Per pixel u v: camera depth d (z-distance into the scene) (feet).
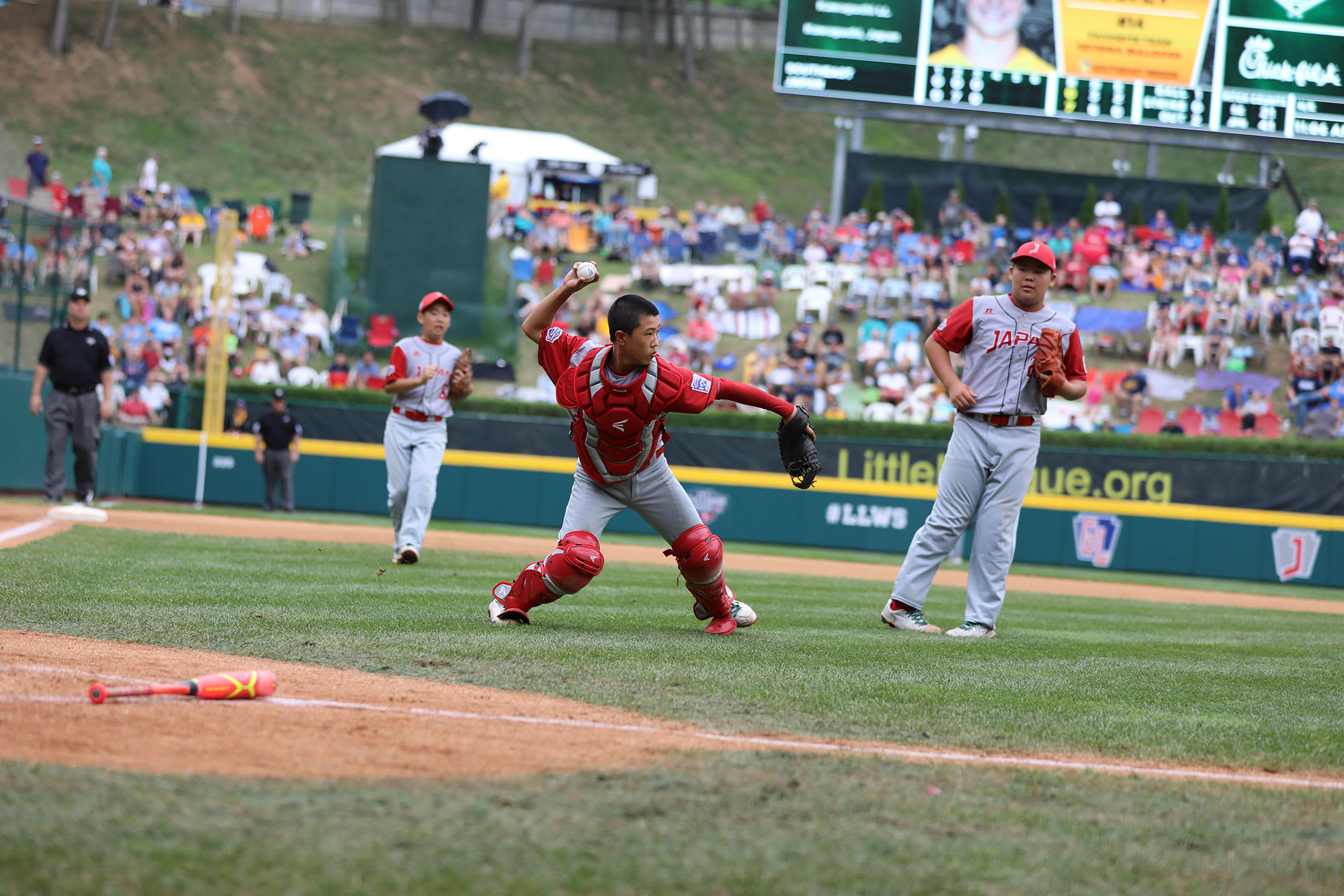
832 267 176.96
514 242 191.01
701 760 18.95
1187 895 13.84
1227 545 110.83
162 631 30.73
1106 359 164.04
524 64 322.34
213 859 13.16
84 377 81.35
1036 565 113.80
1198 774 20.21
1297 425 151.33
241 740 18.86
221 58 297.33
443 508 120.47
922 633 40.63
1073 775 19.35
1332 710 27.43
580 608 42.96
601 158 209.77
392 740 19.51
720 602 37.60
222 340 126.31
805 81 163.02
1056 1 161.27
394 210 168.86
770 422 132.67
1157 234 187.93
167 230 181.27
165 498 119.55
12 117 255.70
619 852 14.08
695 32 361.92
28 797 14.93
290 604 38.11
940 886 13.62
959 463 41.22
